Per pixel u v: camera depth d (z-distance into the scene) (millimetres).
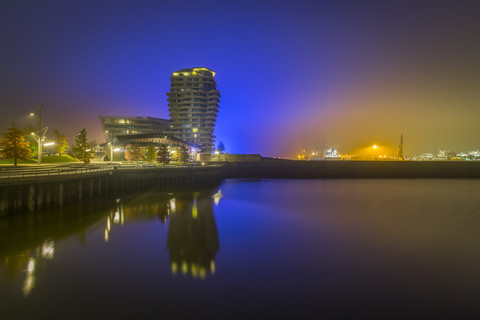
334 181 88688
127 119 145750
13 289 13625
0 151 47969
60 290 13672
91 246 20109
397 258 19156
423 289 14734
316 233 25203
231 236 23812
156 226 26297
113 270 16172
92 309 12141
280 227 27219
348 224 28844
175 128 143125
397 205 41719
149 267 16766
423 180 94812
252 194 52938
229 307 12609
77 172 34812
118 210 33500
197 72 149875
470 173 110062
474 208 39312
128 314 11875
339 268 17281
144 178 52781
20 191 25703
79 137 65688
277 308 12648
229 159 112438
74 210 31094
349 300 13523
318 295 13914
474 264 18141
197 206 37562
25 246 19531
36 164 53562
